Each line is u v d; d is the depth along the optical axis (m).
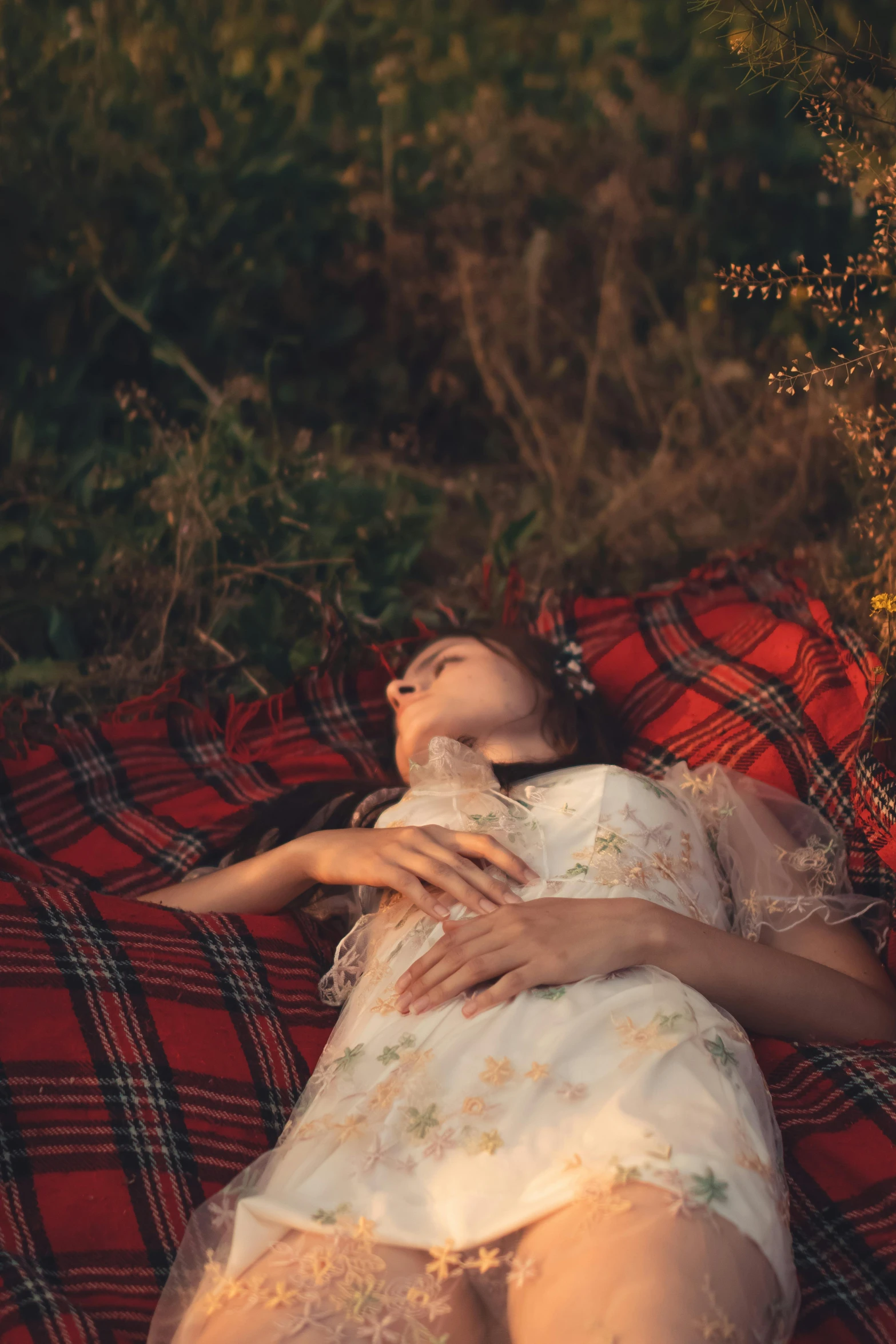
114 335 3.54
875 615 2.09
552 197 3.93
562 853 1.66
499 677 2.11
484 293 3.91
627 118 3.80
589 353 3.81
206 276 3.55
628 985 1.46
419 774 1.89
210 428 3.20
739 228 3.79
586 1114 1.28
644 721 2.37
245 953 1.80
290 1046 1.73
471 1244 1.20
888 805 1.87
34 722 2.39
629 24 3.89
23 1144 1.51
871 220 3.57
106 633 2.91
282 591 2.93
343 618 2.72
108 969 1.69
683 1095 1.29
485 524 3.44
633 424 3.85
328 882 1.76
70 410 3.33
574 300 3.97
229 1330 1.17
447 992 1.46
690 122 3.83
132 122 3.47
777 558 2.87
